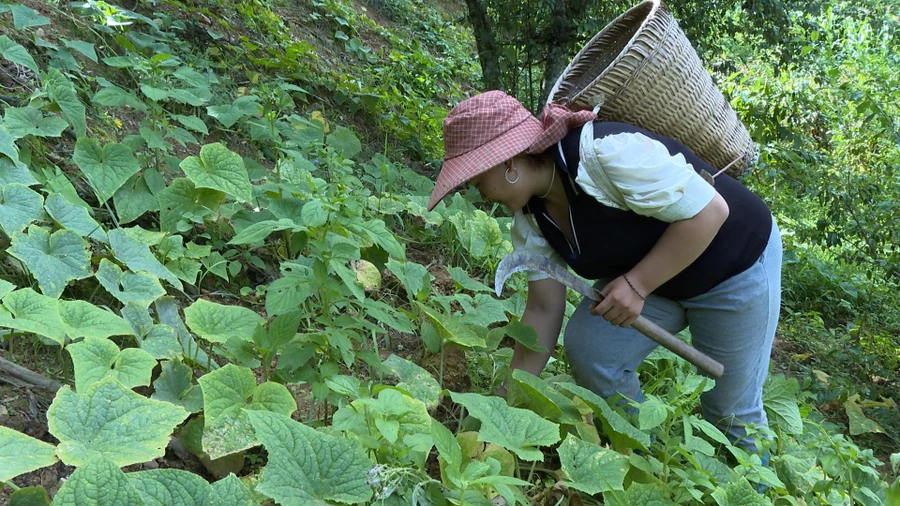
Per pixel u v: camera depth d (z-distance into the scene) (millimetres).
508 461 2146
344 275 2396
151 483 1431
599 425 2686
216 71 4738
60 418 1608
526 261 2293
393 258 3158
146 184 3133
